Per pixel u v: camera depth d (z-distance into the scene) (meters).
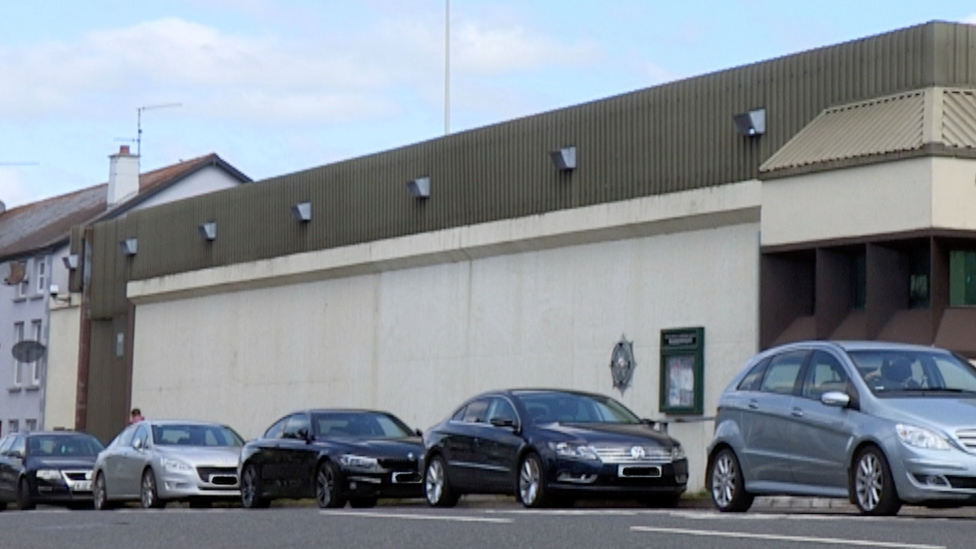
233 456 38.59
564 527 19.39
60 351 73.12
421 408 48.81
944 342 33.25
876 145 34.12
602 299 42.19
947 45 34.44
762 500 32.41
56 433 46.78
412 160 49.31
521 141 44.91
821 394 23.22
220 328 59.75
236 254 58.34
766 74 37.78
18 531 21.78
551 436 28.70
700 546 16.16
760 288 36.97
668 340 39.88
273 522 22.20
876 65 35.56
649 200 40.31
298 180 55.00
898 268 34.66
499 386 45.59
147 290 63.97
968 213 33.28
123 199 83.56
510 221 44.91
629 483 28.31
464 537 18.22
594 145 42.31
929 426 21.41
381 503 38.53
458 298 47.53
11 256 82.00
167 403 62.72
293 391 55.22
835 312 35.72
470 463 30.69
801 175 35.75
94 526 22.52
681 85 39.88
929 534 17.48
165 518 24.38
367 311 51.66
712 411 38.56
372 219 51.12
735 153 38.22
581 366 42.72
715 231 38.97
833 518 20.91
